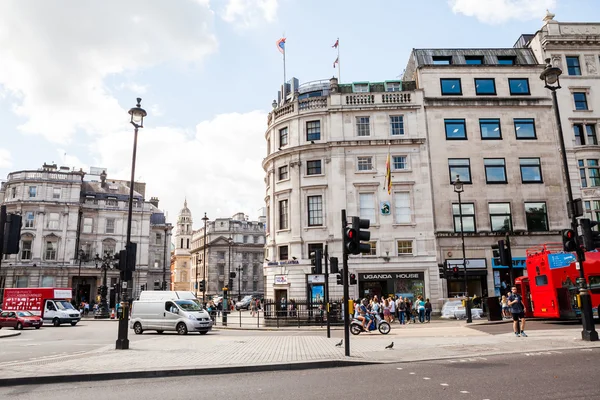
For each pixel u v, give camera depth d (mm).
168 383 9219
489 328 19938
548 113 36094
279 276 34781
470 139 35531
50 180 62469
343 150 35438
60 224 62250
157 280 82250
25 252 60156
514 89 36594
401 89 38188
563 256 20969
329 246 34125
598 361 10539
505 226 34312
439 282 33000
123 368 10445
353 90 38656
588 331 13977
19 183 61906
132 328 26703
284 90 45500
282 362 11102
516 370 9711
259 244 104750
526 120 36000
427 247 33688
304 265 34156
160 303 25016
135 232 69250
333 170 35156
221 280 100750
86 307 50250
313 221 35312
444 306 30531
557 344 13477
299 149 36156
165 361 11617
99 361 11758
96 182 72375
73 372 9930
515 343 14086
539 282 21781
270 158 38375
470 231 34062
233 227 104062
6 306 36719
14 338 22391
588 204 34469
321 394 7828
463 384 8406
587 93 36531
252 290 102188
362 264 33531
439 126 35656
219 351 13852
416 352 12781
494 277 33188
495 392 7680
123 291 15273
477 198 34562
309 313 27969
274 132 38844
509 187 34812
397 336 18453
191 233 128500
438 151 35281
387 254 33719
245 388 8516
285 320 28438
